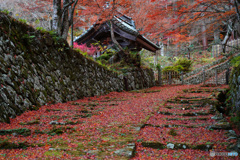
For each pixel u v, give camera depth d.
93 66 10.14
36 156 2.55
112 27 13.57
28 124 4.07
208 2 7.84
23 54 5.59
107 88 10.77
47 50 6.94
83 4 9.73
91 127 3.99
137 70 14.54
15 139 3.17
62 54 7.76
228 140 3.08
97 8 9.95
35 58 6.14
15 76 4.95
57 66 7.20
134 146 2.91
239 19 6.33
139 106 6.33
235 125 3.96
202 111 5.16
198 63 20.98
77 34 17.97
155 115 5.11
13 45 5.25
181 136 3.41
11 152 2.72
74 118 4.69
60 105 6.21
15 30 5.57
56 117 4.72
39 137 3.38
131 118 4.75
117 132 3.65
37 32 6.62
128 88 12.86
